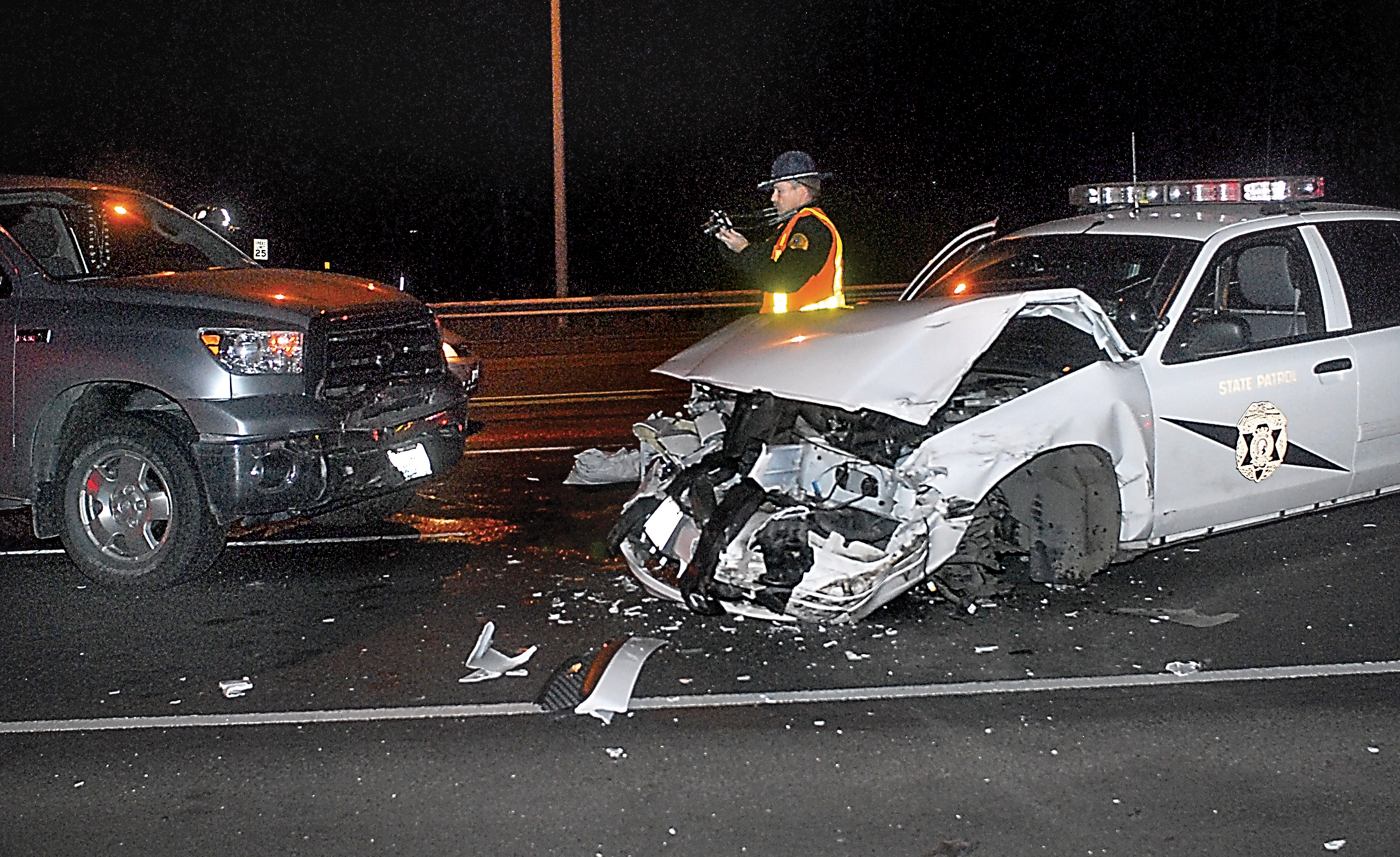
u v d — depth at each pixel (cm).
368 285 788
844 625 617
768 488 631
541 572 725
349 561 758
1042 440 616
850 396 596
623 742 500
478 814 446
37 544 811
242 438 681
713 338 704
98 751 502
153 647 618
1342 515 788
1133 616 625
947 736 497
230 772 482
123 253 811
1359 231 752
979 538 625
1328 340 711
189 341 692
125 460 706
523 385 1606
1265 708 516
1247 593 655
